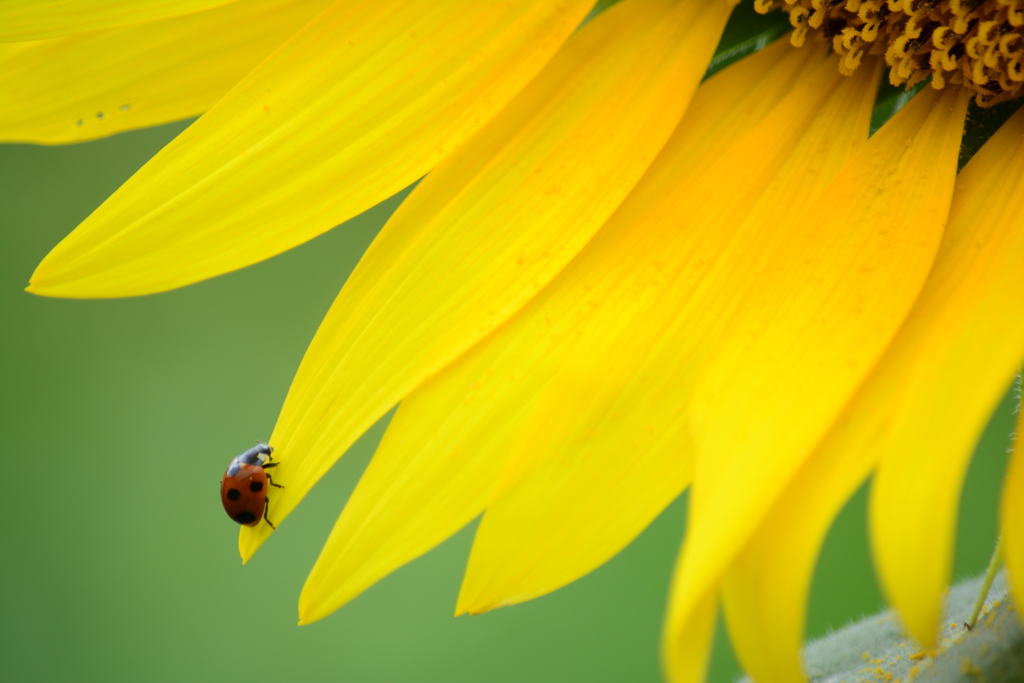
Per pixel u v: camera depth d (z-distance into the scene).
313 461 0.27
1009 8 0.27
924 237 0.27
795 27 0.28
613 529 0.26
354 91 0.27
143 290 0.27
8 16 0.27
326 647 0.49
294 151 0.27
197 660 0.49
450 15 0.28
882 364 0.26
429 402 0.27
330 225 0.27
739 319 0.26
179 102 0.28
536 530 0.26
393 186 0.27
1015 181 0.27
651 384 0.27
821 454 0.25
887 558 0.24
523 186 0.28
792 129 0.28
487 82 0.28
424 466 0.27
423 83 0.28
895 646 0.28
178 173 0.27
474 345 0.27
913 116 0.28
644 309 0.27
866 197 0.27
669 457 0.26
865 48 0.28
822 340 0.26
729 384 0.26
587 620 0.47
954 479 0.25
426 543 0.27
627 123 0.28
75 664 0.49
